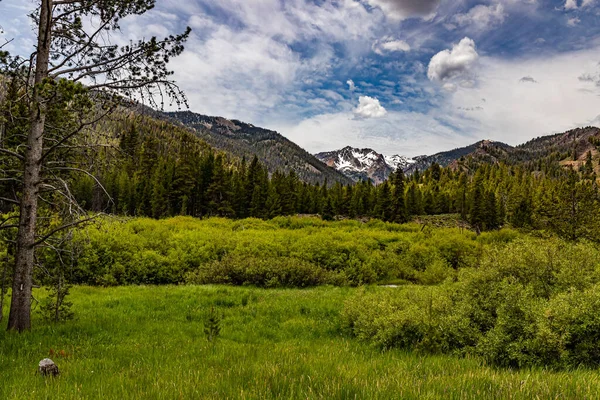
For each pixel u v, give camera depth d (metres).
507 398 4.04
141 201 69.50
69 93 7.45
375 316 10.38
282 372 5.54
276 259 23.30
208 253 26.06
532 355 6.68
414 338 9.18
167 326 11.03
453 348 8.39
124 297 15.41
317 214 86.31
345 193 92.25
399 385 4.56
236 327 11.49
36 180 8.94
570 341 6.64
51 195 11.21
